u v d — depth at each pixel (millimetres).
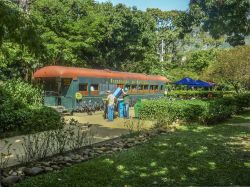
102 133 14172
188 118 17922
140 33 43312
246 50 34250
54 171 8219
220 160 9477
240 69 33906
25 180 7348
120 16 39531
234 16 18688
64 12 28609
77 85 24125
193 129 15586
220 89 54125
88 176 7727
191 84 35906
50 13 28172
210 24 20172
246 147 11367
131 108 29906
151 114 19641
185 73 54312
